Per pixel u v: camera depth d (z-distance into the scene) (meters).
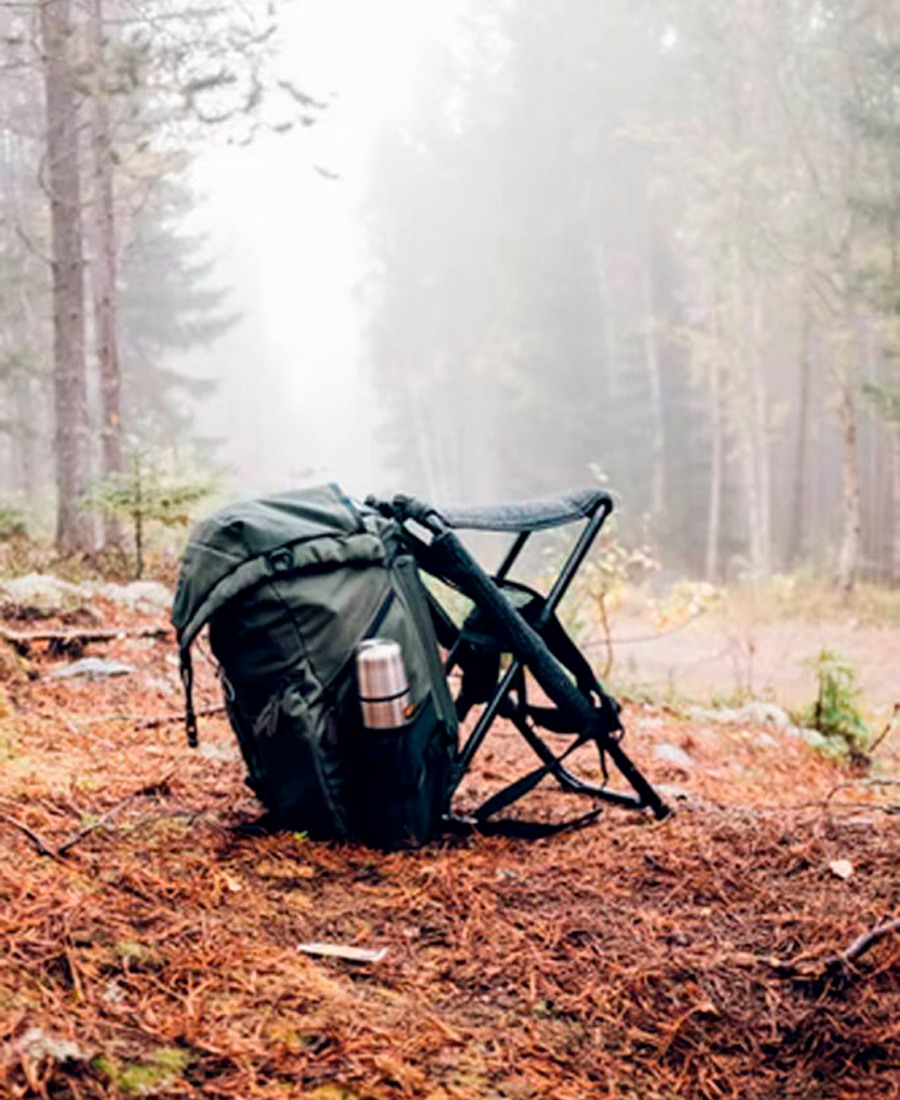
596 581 8.15
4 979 1.75
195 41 9.66
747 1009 1.96
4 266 18.42
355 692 2.68
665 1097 1.67
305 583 2.64
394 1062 1.67
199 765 3.68
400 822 2.77
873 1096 1.66
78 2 9.75
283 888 2.47
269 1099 1.53
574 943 2.24
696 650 12.59
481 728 3.03
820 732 6.99
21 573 7.75
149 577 8.55
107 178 12.99
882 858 2.73
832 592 21.00
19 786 3.01
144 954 1.98
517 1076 1.69
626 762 3.19
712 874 2.66
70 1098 1.45
